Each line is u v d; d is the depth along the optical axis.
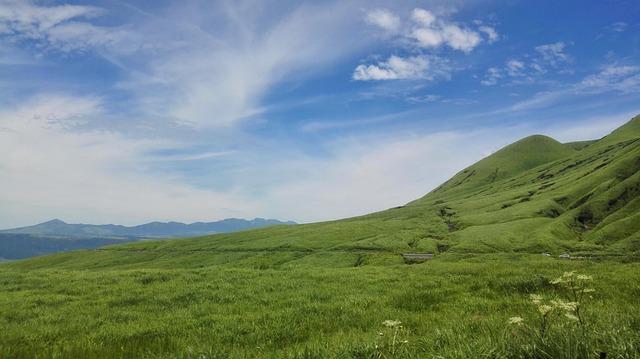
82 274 33.62
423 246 173.38
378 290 20.84
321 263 157.88
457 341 7.94
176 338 12.33
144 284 27.09
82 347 11.43
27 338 13.45
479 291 17.66
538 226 189.75
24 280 30.67
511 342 6.55
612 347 5.83
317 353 8.37
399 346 8.28
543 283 17.19
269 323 14.05
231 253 193.88
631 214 180.88
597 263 28.67
